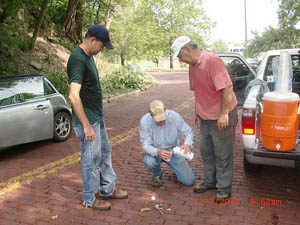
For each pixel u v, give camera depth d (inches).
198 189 157.6
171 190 162.4
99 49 127.9
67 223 134.4
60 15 707.4
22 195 162.6
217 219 132.3
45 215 141.8
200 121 150.0
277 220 129.6
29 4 573.3
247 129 145.8
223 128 138.5
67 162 210.5
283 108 129.3
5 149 224.7
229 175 145.9
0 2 486.3
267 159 141.2
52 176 187.0
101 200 146.9
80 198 157.2
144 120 160.4
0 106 217.0
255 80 177.6
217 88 130.4
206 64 132.7
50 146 250.5
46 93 254.8
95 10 720.3
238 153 213.0
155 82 794.8
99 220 135.8
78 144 253.6
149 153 157.8
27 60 519.5
